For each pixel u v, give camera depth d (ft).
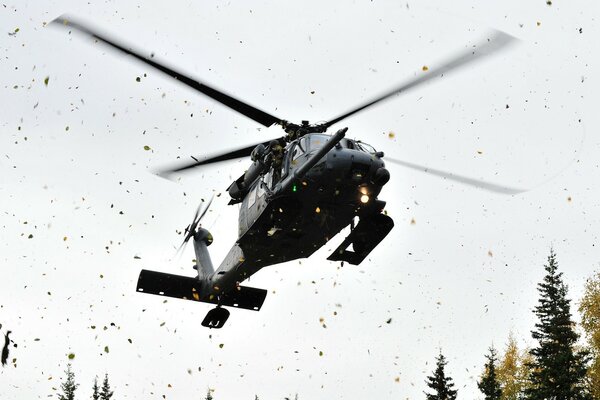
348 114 81.51
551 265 180.75
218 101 82.17
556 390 158.81
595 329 163.84
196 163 81.00
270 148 84.12
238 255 95.35
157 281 106.32
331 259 88.17
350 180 78.79
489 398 173.17
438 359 187.11
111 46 72.90
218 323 107.96
